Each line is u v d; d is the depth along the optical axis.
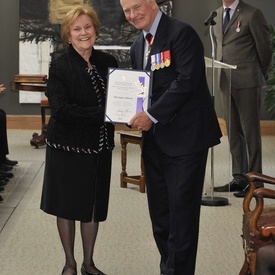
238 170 7.32
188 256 4.26
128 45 11.39
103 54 4.49
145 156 4.39
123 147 7.52
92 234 4.57
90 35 4.32
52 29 11.45
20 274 4.83
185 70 4.05
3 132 8.36
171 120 4.16
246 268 4.23
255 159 7.21
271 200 7.04
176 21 4.16
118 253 5.31
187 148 4.17
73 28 4.31
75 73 4.33
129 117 4.12
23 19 11.44
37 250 5.36
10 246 5.46
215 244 5.53
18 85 9.74
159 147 4.23
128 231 5.90
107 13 11.33
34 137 10.17
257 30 7.07
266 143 10.59
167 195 4.41
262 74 7.21
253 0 11.07
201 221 6.20
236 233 5.83
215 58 7.30
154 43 4.16
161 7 11.41
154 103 4.11
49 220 6.23
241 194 7.11
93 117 4.26
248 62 7.14
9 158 9.23
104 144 4.41
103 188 4.47
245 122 7.18
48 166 4.45
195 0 11.42
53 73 4.35
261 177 4.35
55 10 11.41
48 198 4.45
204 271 4.91
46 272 4.87
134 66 4.36
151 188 4.43
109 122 4.16
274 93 9.23
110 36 11.38
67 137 4.35
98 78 4.38
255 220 4.00
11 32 11.56
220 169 8.55
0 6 11.50
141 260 5.15
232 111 7.33
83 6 4.36
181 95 4.04
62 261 5.11
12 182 7.79
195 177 4.21
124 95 4.12
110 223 6.14
